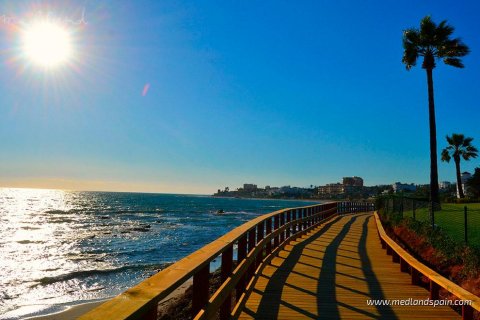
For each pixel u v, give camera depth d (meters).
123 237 40.38
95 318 2.01
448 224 17.22
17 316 13.76
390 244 11.12
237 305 6.01
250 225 6.98
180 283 2.99
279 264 10.55
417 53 30.20
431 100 29.69
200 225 56.62
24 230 47.03
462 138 60.91
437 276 6.79
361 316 6.22
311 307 6.68
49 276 20.62
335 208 32.72
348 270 9.85
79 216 74.88
